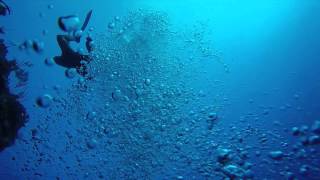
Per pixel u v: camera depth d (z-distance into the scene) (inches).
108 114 149.4
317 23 383.9
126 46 155.3
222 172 120.9
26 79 152.7
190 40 216.2
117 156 150.9
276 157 137.8
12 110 130.8
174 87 164.2
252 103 259.8
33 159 192.9
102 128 150.2
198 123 165.0
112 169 151.4
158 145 149.7
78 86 148.9
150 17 168.6
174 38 186.5
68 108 153.5
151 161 149.9
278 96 272.7
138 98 150.9
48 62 142.9
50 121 170.9
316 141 119.7
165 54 171.5
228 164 120.6
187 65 195.2
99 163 154.7
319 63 324.2
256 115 239.0
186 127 158.7
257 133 207.0
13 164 195.6
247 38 373.1
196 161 150.7
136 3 369.1
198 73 226.7
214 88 266.1
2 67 134.1
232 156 125.8
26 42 132.2
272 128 217.9
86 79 147.4
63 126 170.2
